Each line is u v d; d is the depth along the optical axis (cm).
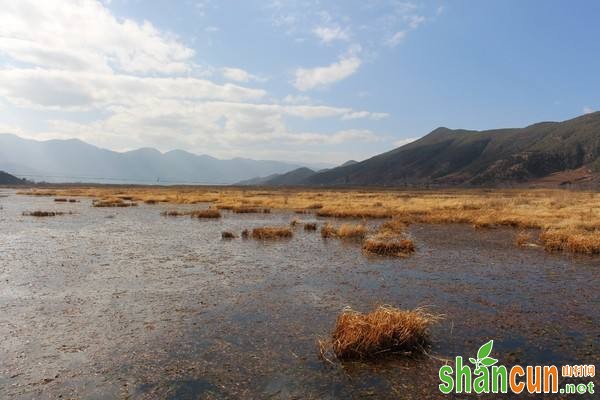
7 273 1153
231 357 612
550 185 16000
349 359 604
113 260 1347
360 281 1080
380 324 639
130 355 620
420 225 2481
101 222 2495
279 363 592
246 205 3912
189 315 802
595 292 983
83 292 965
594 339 689
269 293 960
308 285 1036
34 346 654
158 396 504
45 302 887
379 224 2547
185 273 1164
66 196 5819
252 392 513
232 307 852
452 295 952
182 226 2339
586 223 2186
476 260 1380
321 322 762
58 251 1505
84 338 685
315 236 1958
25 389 521
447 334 709
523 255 1479
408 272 1191
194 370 571
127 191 7862
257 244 1703
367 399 497
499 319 786
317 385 530
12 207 3669
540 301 907
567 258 1426
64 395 507
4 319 779
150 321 767
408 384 535
